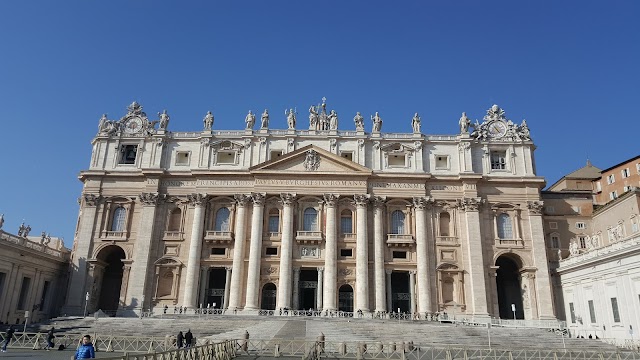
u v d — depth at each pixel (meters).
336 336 37.94
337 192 61.56
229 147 64.75
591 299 49.59
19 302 51.53
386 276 59.25
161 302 58.69
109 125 66.44
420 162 63.53
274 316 51.91
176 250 60.66
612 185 69.12
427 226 60.88
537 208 61.28
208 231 61.03
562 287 58.16
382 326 42.75
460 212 61.56
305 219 61.97
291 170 62.31
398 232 61.56
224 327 44.69
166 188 63.06
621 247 43.97
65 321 47.97
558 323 55.50
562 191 64.94
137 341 35.12
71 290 58.41
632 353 34.50
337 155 62.59
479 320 55.97
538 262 58.97
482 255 59.22
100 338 36.47
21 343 35.44
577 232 62.62
